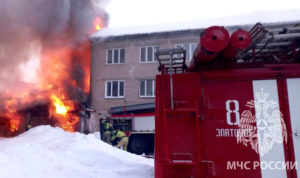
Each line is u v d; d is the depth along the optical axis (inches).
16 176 107.5
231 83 99.3
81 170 136.9
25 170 114.0
